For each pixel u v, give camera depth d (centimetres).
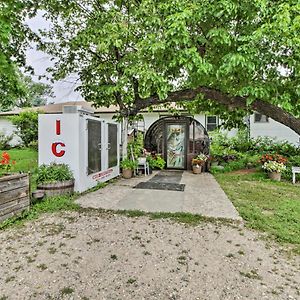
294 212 486
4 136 1783
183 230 392
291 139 1401
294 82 354
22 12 699
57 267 279
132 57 523
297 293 238
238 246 338
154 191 671
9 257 300
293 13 333
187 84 428
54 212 470
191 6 365
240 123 523
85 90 860
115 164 899
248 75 357
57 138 625
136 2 577
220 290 241
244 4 344
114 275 265
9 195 406
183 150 1202
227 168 1054
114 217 448
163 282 253
